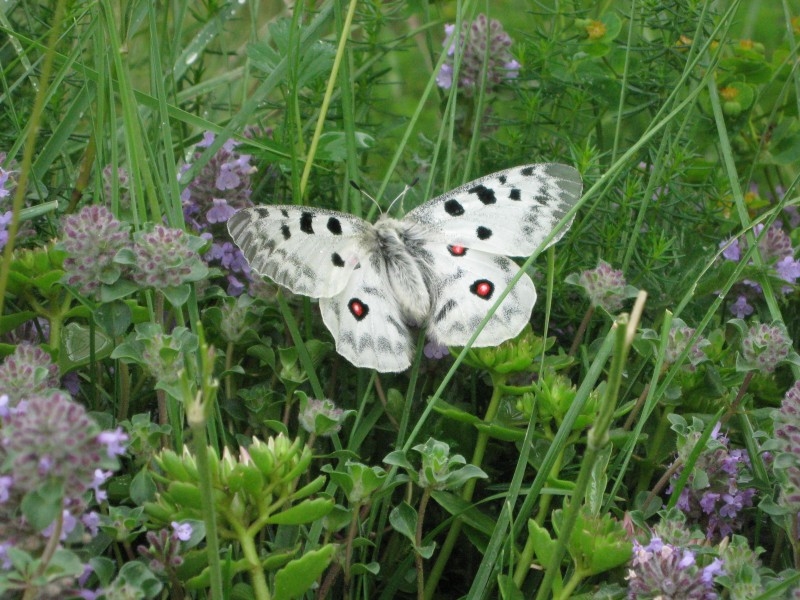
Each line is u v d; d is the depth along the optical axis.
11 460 0.30
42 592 0.31
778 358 0.37
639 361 0.40
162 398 0.36
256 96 0.41
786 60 0.46
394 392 0.39
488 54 0.44
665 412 0.38
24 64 0.42
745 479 0.37
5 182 0.38
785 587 0.33
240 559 0.35
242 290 0.41
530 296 0.39
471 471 0.35
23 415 0.30
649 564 0.33
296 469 0.33
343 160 0.43
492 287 0.39
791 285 0.41
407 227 0.39
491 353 0.38
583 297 0.43
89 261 0.35
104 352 0.38
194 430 0.30
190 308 0.37
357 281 0.39
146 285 0.35
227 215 0.41
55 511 0.30
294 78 0.41
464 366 0.41
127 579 0.32
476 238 0.39
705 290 0.41
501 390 0.38
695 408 0.39
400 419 0.39
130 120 0.37
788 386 0.41
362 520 0.36
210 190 0.41
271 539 0.37
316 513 0.33
